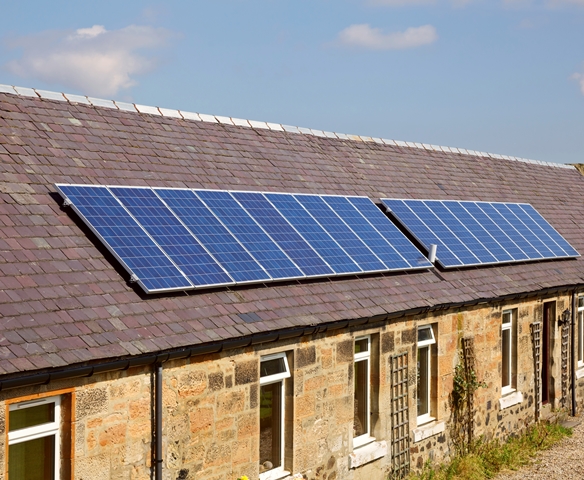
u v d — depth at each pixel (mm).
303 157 18797
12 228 11273
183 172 15156
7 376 9023
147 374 10922
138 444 10805
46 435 9836
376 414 15367
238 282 12758
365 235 16562
